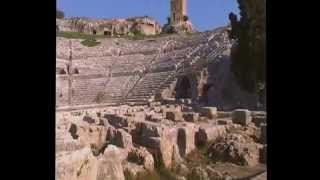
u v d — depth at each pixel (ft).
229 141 82.07
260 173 71.56
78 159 60.59
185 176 77.10
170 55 186.70
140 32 237.66
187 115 96.89
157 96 159.94
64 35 220.23
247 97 96.07
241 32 95.50
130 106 148.66
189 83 147.84
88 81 189.88
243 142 80.53
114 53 211.00
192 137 85.05
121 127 90.38
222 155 79.97
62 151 62.23
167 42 200.75
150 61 194.70
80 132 84.64
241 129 86.43
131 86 176.86
